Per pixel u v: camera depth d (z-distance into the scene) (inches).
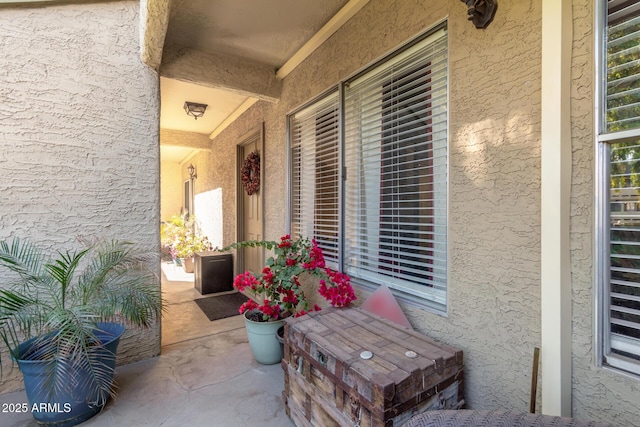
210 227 245.8
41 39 84.2
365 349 54.6
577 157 43.9
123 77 95.1
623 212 41.7
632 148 41.0
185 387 81.5
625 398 40.3
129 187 95.9
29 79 82.7
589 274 43.0
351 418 48.9
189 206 322.0
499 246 53.2
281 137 133.0
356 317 71.1
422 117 72.4
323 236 107.2
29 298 67.5
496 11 53.1
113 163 93.7
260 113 154.3
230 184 201.0
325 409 55.1
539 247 47.8
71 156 87.7
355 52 88.8
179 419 68.8
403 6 72.9
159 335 100.0
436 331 64.9
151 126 99.7
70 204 87.7
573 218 44.2
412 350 54.2
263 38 107.4
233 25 99.6
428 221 71.1
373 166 88.0
